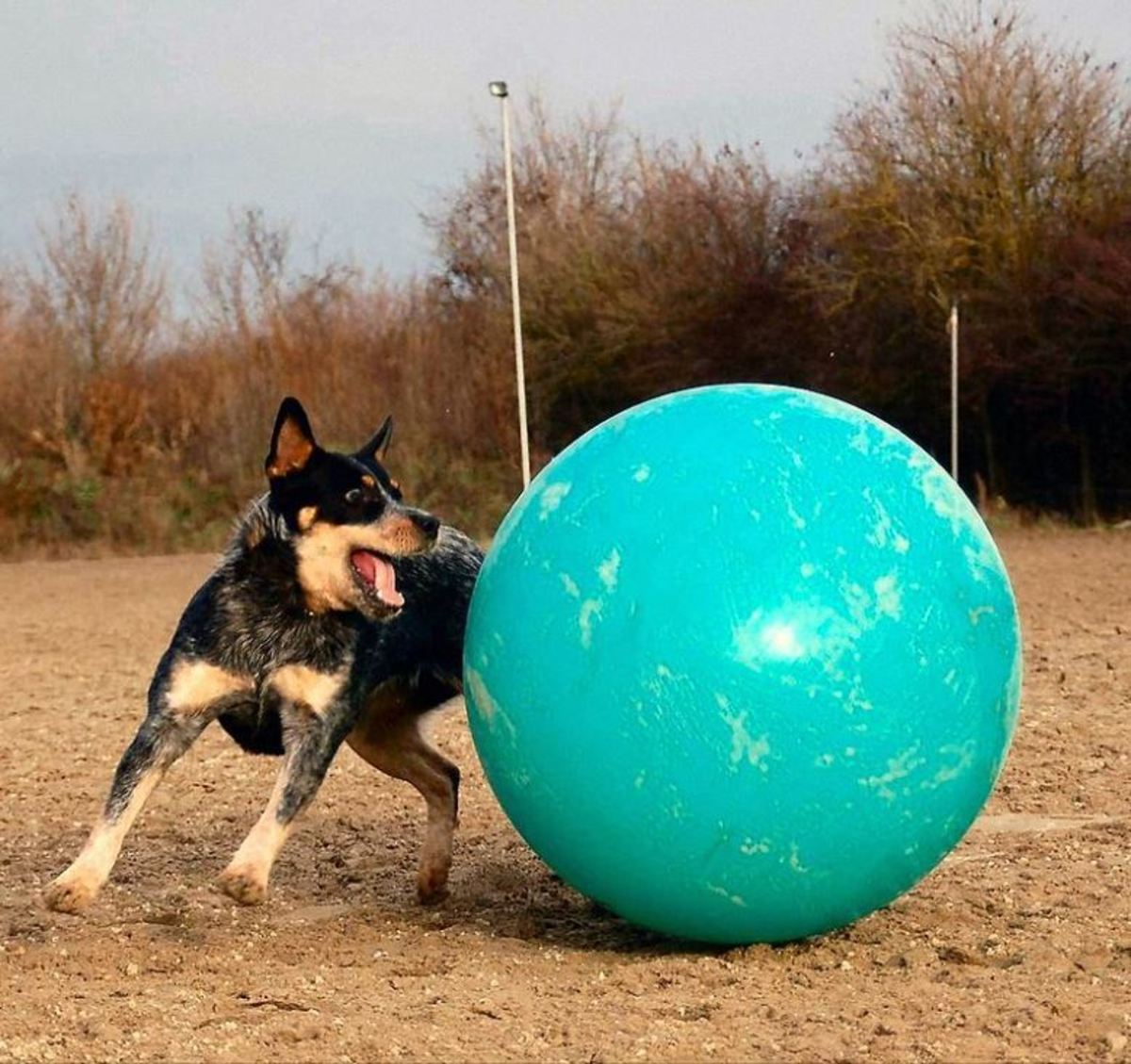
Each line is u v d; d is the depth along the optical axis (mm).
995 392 34438
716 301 36938
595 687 6082
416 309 41375
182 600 23594
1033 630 16891
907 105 34906
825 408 6492
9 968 6742
